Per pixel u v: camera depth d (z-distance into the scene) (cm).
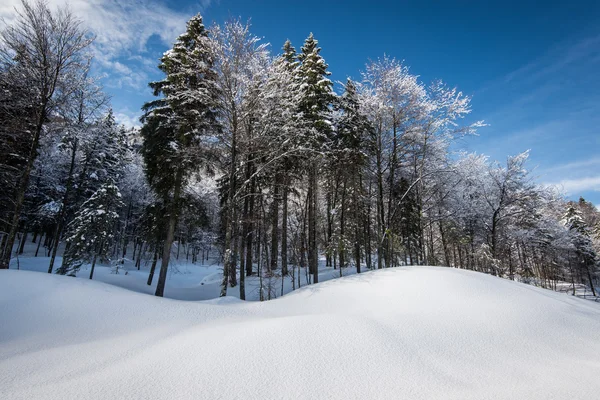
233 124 1231
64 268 1786
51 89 1290
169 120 1438
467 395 359
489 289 755
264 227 1908
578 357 486
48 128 1412
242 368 417
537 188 2338
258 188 1758
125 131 2975
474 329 575
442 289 759
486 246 2288
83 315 639
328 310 757
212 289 1783
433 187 2089
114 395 347
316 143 1596
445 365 446
